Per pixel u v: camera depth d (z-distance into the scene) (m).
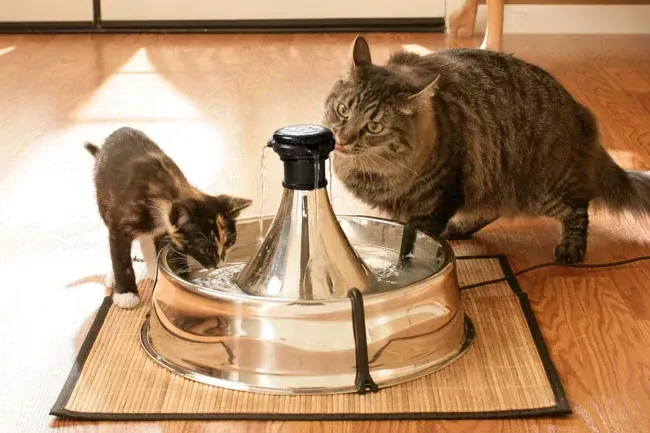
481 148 2.41
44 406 1.73
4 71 4.61
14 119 3.77
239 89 4.21
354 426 1.65
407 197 2.42
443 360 1.84
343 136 2.36
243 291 1.92
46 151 3.35
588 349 1.94
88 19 5.54
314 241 1.89
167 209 2.23
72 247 2.50
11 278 2.30
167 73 4.55
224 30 5.54
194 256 2.24
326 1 5.52
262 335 1.73
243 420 1.67
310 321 1.71
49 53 5.02
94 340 1.96
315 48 5.09
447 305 1.85
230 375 1.76
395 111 2.30
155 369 1.83
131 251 2.34
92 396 1.74
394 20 5.55
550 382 1.78
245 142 3.43
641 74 4.40
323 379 1.73
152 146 2.41
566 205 2.51
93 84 4.34
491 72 2.49
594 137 2.57
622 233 2.64
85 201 2.85
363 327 1.72
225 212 2.31
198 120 3.72
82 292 2.23
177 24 5.56
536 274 2.35
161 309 1.88
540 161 2.49
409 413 1.67
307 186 1.87
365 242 2.27
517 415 1.67
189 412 1.69
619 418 1.68
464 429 1.64
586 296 2.21
